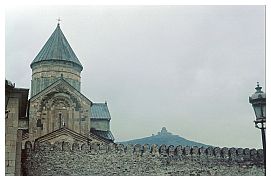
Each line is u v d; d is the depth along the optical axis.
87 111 42.00
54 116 41.84
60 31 37.00
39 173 34.56
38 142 35.66
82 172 35.12
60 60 43.25
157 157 35.31
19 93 23.77
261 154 34.31
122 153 35.50
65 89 42.34
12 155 22.84
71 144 35.66
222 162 34.78
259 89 16.20
